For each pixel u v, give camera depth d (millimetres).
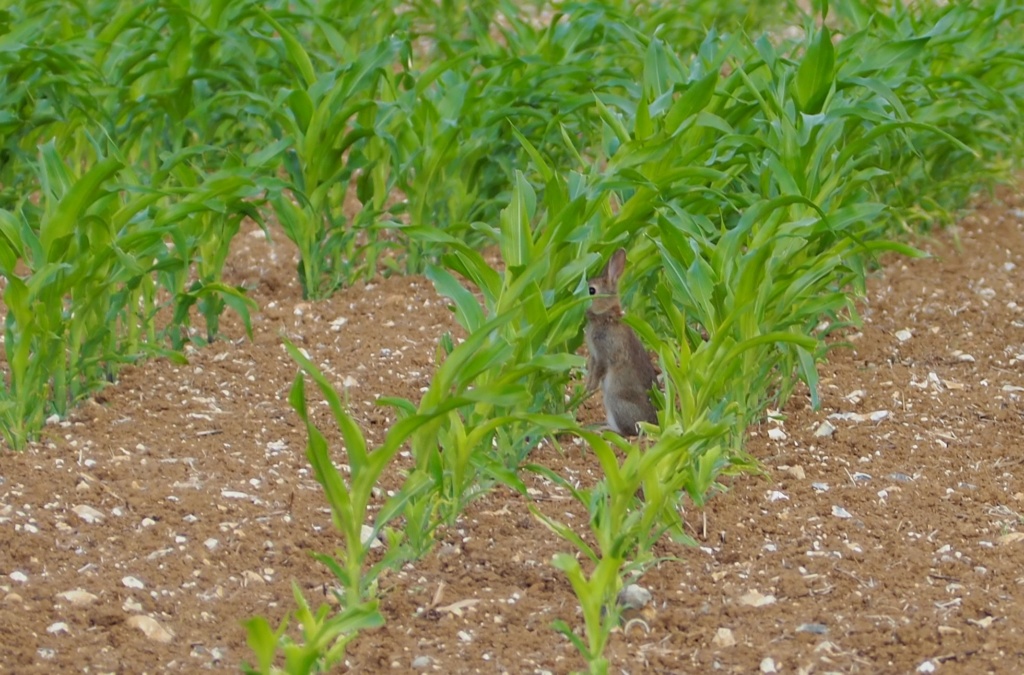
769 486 9961
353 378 11789
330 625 7047
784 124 10672
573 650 7855
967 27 14914
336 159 13312
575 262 9602
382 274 14250
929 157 15477
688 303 10391
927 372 12117
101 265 10758
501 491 9836
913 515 9492
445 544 9070
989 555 8906
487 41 15766
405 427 7723
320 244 13711
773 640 7922
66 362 11172
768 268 10164
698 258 9641
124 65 13602
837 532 9266
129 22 13617
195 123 14117
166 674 7512
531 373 9797
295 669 6895
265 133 14781
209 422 10898
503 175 14188
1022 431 10883
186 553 8852
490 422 8656
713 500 9719
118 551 8852
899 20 14828
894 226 15328
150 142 14078
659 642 7965
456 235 13898
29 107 13680
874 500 9727
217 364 12008
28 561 8656
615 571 7297
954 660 7660
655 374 10914
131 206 10562
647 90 11867
